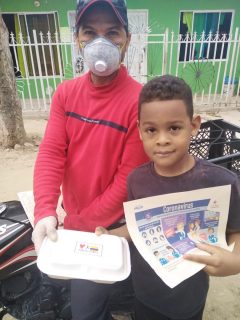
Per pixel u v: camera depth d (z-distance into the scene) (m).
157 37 9.25
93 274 1.08
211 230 1.17
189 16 9.34
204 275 1.33
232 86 8.85
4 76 5.18
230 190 1.12
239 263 1.10
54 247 1.16
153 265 1.10
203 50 9.61
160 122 1.07
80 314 1.47
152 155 1.14
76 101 1.48
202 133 2.45
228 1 9.28
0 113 5.39
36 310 1.63
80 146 1.50
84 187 1.53
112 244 1.19
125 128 1.38
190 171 1.17
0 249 1.49
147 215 1.17
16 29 8.92
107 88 1.40
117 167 1.45
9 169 4.69
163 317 1.48
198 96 9.32
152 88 1.07
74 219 1.54
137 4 8.98
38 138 6.13
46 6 8.67
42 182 1.43
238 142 2.25
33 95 9.35
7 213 1.63
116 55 1.33
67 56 9.01
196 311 1.38
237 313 2.21
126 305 1.80
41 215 1.32
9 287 1.61
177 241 1.16
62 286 1.66
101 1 1.29
